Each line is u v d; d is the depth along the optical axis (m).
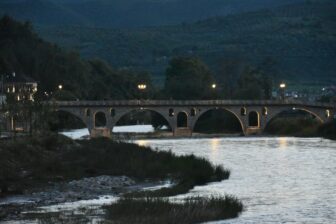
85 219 184.38
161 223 177.75
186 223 183.25
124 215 185.50
